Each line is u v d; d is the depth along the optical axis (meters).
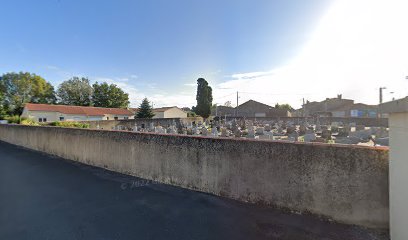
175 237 3.11
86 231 3.31
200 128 21.25
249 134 14.57
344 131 16.41
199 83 48.66
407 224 2.22
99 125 25.47
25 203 4.34
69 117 37.78
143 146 5.89
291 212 3.63
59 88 58.62
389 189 2.65
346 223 3.16
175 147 5.20
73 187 5.26
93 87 59.88
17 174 6.48
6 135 15.56
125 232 3.27
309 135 12.23
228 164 4.35
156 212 3.88
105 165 7.04
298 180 3.57
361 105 52.53
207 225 3.40
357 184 3.09
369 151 3.02
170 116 54.25
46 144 10.36
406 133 2.21
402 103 2.06
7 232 3.30
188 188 4.95
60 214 3.87
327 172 3.31
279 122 32.34
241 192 4.18
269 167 3.86
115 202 4.35
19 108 41.44
